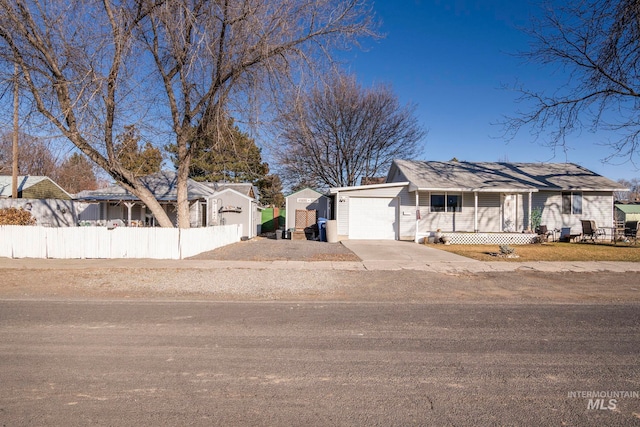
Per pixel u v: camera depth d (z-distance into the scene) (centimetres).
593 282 1022
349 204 2209
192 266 1221
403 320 647
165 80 1416
